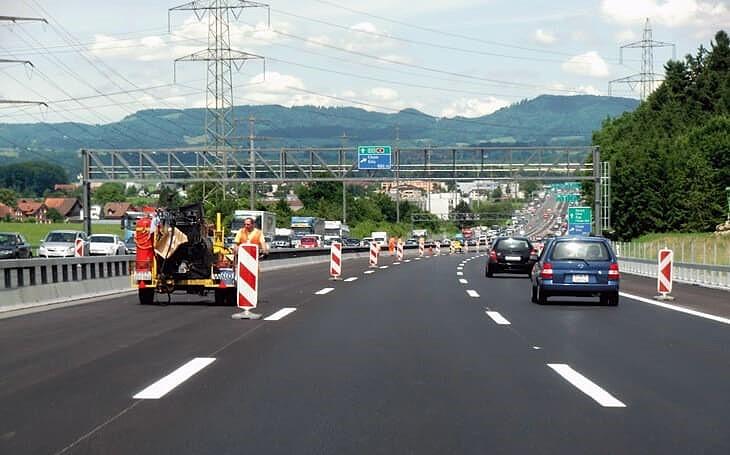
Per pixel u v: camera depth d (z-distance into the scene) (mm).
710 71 123062
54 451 7180
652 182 104375
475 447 7348
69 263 24344
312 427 8078
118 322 17609
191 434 7777
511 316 19203
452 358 12570
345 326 16797
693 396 9711
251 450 7227
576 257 22125
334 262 36938
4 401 9273
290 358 12453
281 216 128625
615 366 11898
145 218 22094
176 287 21938
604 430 8000
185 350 13266
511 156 67625
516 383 10492
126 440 7547
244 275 18344
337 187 155625
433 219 176250
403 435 7777
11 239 48500
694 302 23859
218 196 94000
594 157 66688
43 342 14289
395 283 32406
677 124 119938
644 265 45438
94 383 10352
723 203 100750
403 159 69500
